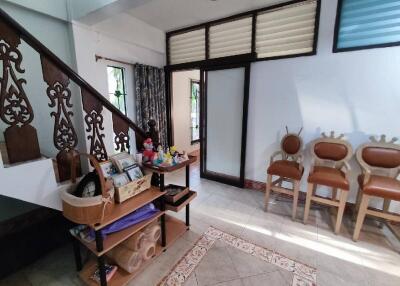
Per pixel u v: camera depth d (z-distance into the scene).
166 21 3.20
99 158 1.67
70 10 2.20
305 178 2.74
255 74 2.89
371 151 2.11
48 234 1.81
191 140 5.19
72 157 1.42
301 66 2.56
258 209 2.62
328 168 2.32
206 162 3.66
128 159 1.69
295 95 2.65
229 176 3.45
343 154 2.26
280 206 2.69
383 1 2.07
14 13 1.92
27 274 1.64
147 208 1.71
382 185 1.88
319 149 2.37
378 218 2.37
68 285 1.55
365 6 2.15
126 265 1.54
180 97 4.59
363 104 2.29
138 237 1.58
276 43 2.70
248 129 3.09
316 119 2.57
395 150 2.04
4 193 1.16
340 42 2.32
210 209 2.62
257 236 2.10
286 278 1.61
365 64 2.21
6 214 1.93
